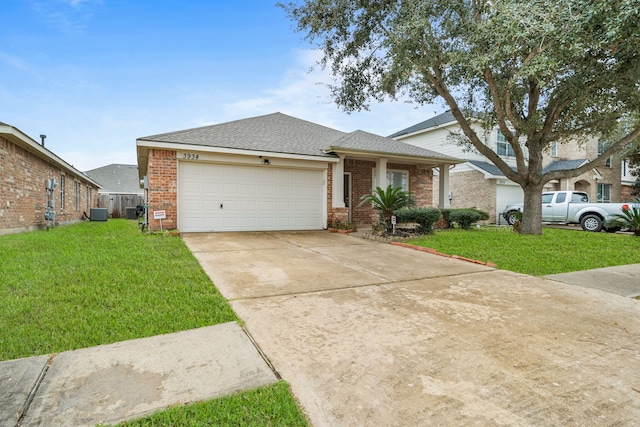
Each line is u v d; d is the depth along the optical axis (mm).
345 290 4375
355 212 13305
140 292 3918
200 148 9211
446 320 3365
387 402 2012
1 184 8375
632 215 10406
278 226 10695
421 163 13578
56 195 13031
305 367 2396
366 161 13523
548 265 6289
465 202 18172
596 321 3436
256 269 5402
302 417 1865
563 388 2211
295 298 3990
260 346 2709
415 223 9812
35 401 1935
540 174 9977
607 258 6973
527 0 6406
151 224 9023
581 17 5988
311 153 10734
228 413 1877
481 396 2096
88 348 2617
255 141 10602
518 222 10695
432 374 2338
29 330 2863
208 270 5227
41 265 4992
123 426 1750
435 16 7602
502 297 4211
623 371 2451
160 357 2492
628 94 8445
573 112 9375
